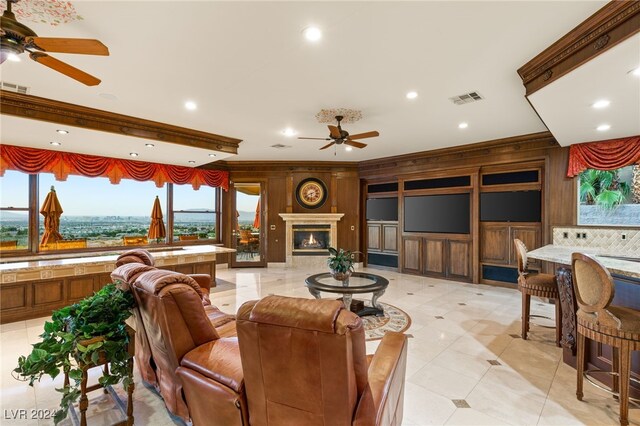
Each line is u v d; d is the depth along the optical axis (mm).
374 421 1223
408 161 7102
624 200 4723
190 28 2309
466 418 2115
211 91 3484
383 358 1661
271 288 5840
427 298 5109
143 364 2377
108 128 4301
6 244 5414
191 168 7305
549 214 5211
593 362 2617
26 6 2045
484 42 2484
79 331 1811
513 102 3779
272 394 1322
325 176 8078
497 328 3773
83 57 2730
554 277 3393
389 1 2010
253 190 8227
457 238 6430
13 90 3438
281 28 2309
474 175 6145
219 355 1653
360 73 3035
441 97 3627
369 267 8023
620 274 2252
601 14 2111
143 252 3178
